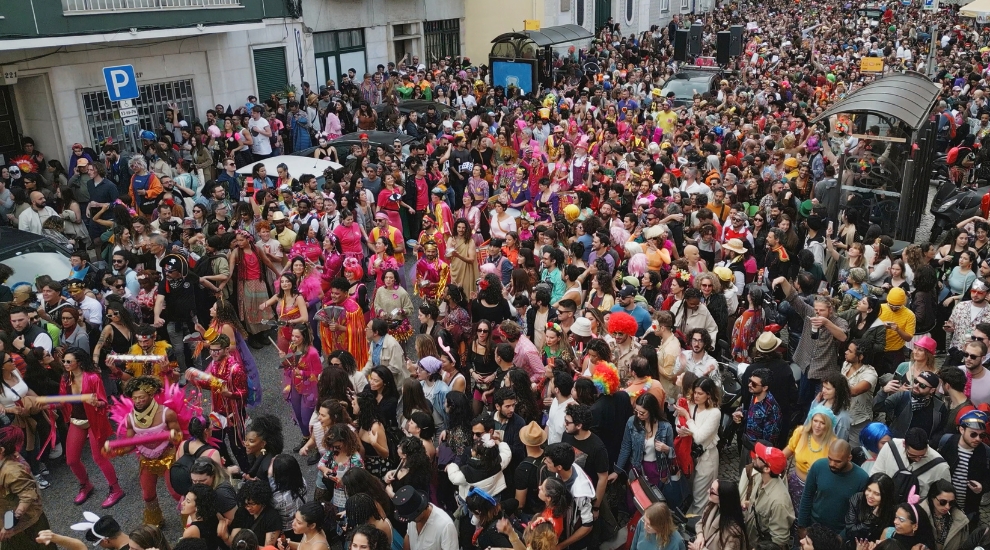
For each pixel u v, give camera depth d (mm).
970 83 24984
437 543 5703
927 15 51969
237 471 7242
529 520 6086
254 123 19203
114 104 18875
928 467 6008
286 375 8602
